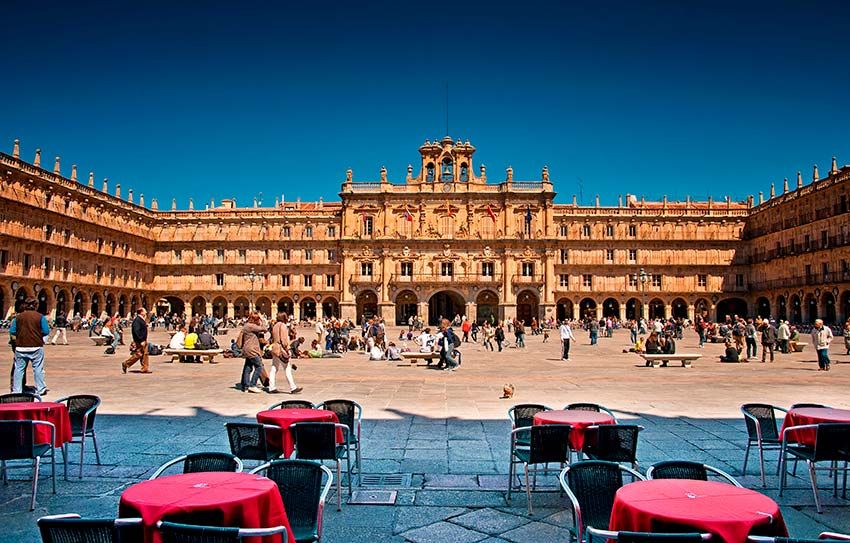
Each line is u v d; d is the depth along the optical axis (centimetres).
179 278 10100
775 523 600
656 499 634
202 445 1304
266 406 1791
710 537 561
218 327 7069
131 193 9712
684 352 4219
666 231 9819
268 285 9912
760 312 9581
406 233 9475
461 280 9312
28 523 876
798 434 1030
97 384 2266
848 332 3894
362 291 9456
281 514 655
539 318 9238
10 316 6638
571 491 738
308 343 5319
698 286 9712
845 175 7350
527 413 1157
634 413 1672
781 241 8869
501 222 9450
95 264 8538
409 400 1911
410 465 1172
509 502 977
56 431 1047
